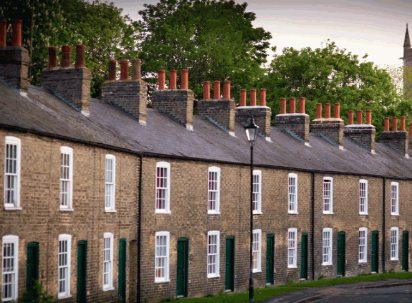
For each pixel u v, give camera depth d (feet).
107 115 130.11
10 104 99.30
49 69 125.39
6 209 88.99
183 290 132.77
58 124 104.78
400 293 139.85
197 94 231.91
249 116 177.99
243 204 148.87
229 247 145.79
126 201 118.62
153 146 127.44
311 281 164.14
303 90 246.27
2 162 88.12
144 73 238.48
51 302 94.27
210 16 258.78
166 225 128.36
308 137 190.90
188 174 133.90
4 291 89.25
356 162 196.65
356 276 178.09
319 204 174.29
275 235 158.71
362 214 190.80
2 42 111.55
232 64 239.91
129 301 120.47
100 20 226.79
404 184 209.56
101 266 111.45
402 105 264.11
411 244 212.02
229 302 121.49
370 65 262.26
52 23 185.06
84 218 106.63
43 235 96.68
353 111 229.25
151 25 253.44
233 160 145.28
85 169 106.93
